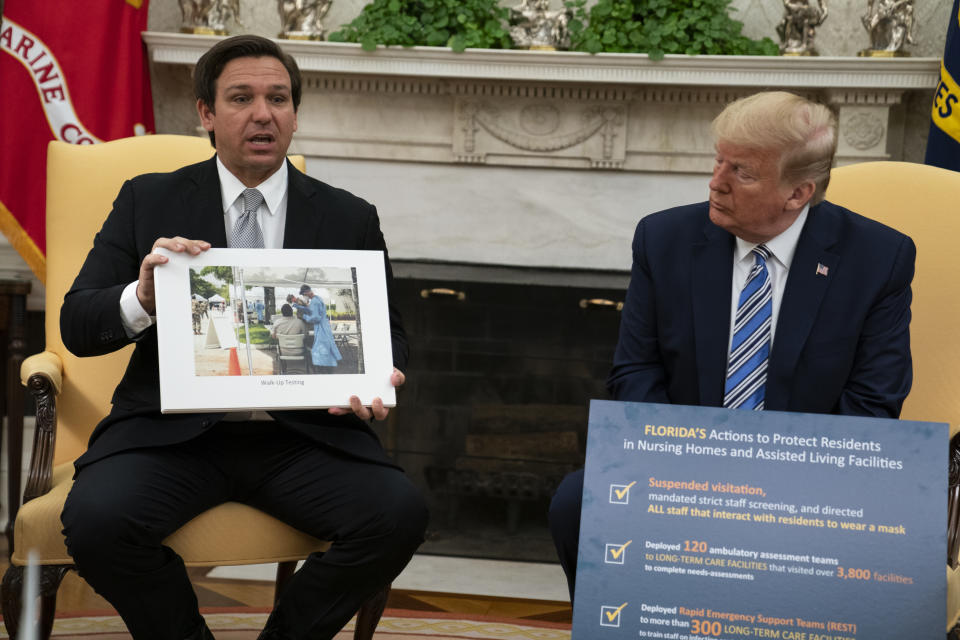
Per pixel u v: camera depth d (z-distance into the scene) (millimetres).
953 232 2178
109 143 2459
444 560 3422
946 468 1450
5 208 3359
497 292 3637
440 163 3717
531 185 3703
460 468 3631
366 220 2174
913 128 3645
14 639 1942
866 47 3646
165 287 1854
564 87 3586
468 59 3477
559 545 1879
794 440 1473
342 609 1943
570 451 3605
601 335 3613
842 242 1853
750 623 1426
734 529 1450
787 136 1660
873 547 1434
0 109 3348
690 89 3559
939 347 2141
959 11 3201
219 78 2027
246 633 2555
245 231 2088
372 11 3525
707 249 1878
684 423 1490
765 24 3664
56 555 1938
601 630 1440
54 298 2354
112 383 2326
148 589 1851
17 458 3213
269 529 1970
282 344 1886
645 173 3678
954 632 1800
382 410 1892
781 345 1810
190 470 1921
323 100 3680
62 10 3355
